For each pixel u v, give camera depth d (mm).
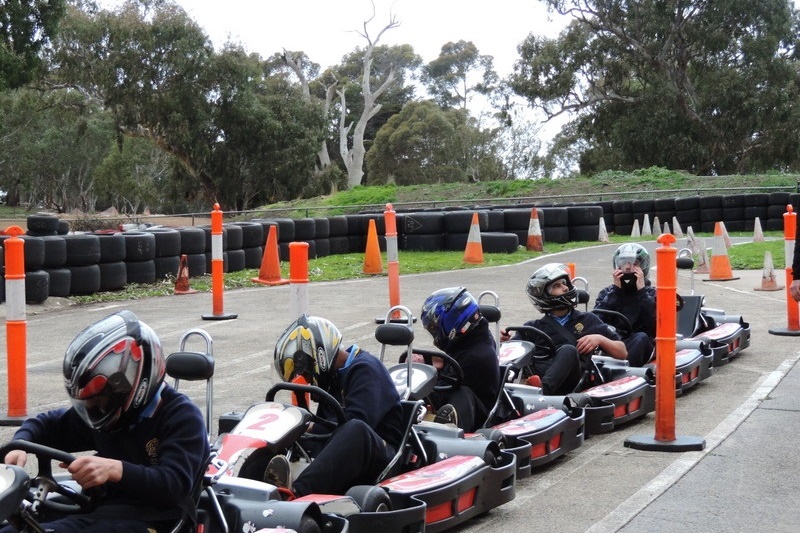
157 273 15992
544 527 4977
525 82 45812
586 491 5625
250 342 10781
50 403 7922
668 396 6484
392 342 5574
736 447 6418
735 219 28188
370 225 17578
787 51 46562
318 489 4379
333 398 4742
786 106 42406
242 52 46844
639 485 5684
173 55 44000
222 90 45625
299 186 50469
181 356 4250
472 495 4992
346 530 3926
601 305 8703
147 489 3381
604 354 8000
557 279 7594
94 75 43875
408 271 17906
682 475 5781
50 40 35219
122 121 45719
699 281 16203
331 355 4914
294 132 48938
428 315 6172
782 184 34188
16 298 7363
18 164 68750
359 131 61438
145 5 44656
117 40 43438
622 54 44375
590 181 38156
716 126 43688
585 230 24531
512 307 13008
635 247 8711
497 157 65875
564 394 7234
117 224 31578
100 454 3678
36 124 67625
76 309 13422
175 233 16234
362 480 4730
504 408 6445
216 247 12352
